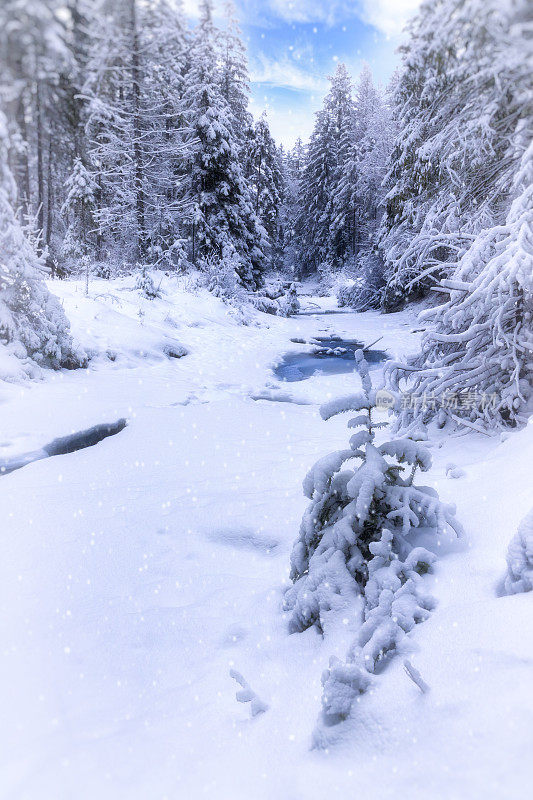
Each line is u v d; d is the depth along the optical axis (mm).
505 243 4258
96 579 3006
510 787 1097
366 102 33188
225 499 4254
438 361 5359
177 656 2344
